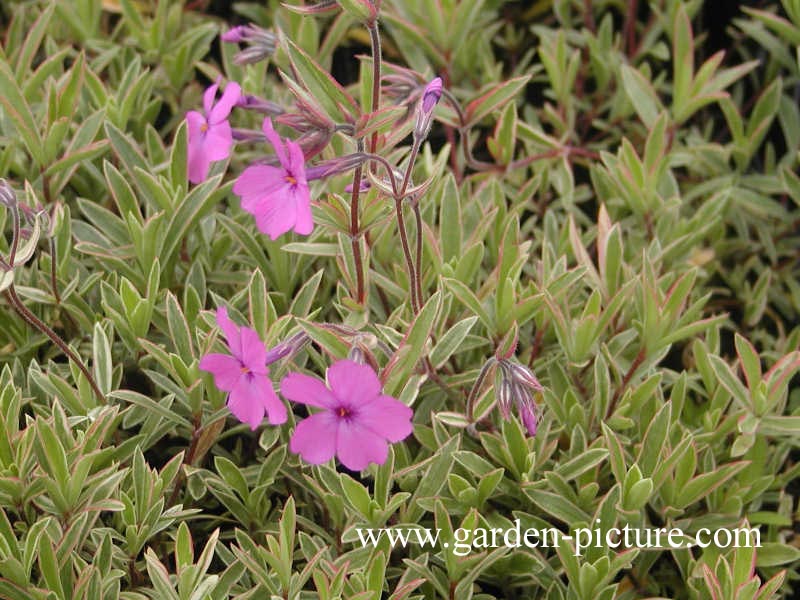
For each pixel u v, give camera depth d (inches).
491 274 14.5
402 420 12.1
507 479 13.8
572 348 14.2
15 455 13.2
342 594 13.2
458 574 13.2
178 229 14.6
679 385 14.3
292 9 13.3
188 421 13.8
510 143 16.0
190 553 12.7
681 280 14.1
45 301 14.3
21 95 14.9
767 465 14.8
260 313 13.8
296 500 14.2
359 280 13.8
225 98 13.6
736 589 13.0
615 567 13.0
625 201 16.1
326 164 12.7
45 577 12.6
